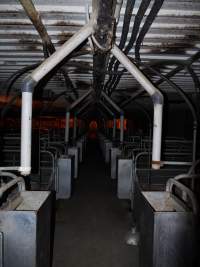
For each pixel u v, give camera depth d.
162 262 1.48
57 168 3.89
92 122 18.78
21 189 1.81
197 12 1.77
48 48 2.29
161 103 2.00
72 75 3.91
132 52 2.69
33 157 3.93
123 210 3.48
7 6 1.73
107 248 2.43
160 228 1.47
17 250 1.40
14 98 3.51
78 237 2.65
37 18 1.65
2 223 1.39
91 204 3.71
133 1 1.44
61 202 3.78
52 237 2.63
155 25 2.00
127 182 3.94
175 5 1.67
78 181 5.23
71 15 1.84
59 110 9.07
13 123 7.93
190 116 8.11
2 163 3.99
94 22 1.37
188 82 4.36
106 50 1.64
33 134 4.44
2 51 2.76
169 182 1.89
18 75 3.42
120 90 5.49
